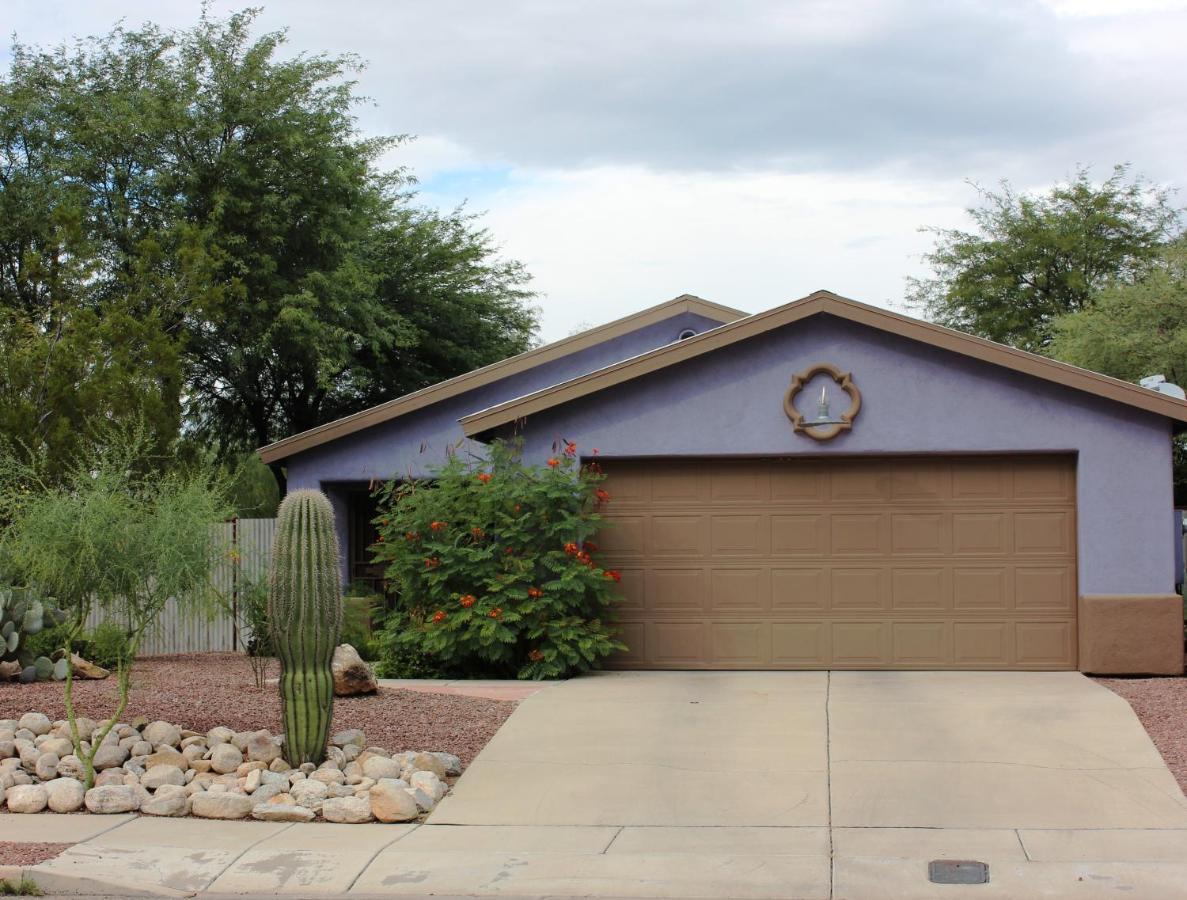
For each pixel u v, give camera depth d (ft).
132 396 55.72
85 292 71.00
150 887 25.13
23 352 55.88
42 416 53.83
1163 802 30.07
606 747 35.63
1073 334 92.73
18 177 89.76
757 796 31.12
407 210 116.78
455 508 49.78
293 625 33.01
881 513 49.70
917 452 48.96
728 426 49.96
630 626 50.57
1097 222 126.82
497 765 34.09
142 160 91.76
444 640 47.60
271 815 30.07
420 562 49.39
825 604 49.75
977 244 130.52
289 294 93.61
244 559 59.67
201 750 33.50
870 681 46.06
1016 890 24.52
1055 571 48.88
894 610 49.47
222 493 41.88
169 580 32.55
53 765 32.42
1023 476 49.16
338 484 66.80
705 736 36.70
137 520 33.65
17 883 25.16
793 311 48.88
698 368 50.24
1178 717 38.19
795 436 49.55
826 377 49.57
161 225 90.63
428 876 25.90
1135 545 47.88
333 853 27.25
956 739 35.86
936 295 134.92
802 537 50.01
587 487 49.19
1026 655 48.80
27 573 39.09
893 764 33.47
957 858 26.43
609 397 50.75
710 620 50.24
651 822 29.43
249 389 100.32
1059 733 36.22
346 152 100.27
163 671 49.55
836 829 28.66
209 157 94.43
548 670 47.14
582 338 65.36
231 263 92.27
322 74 100.22
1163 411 47.29
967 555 49.24
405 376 111.34
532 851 27.45
